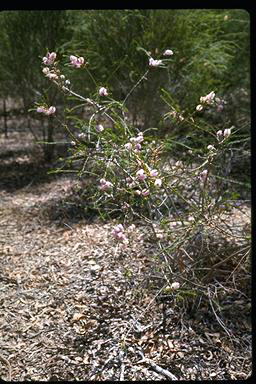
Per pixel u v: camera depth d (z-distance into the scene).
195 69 4.28
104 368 1.96
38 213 3.60
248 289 2.38
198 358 2.00
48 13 4.68
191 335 2.11
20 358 2.05
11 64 4.91
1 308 2.38
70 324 2.23
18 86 5.05
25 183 4.36
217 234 2.55
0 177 4.55
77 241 3.04
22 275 2.69
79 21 4.55
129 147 2.02
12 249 3.04
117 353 2.03
